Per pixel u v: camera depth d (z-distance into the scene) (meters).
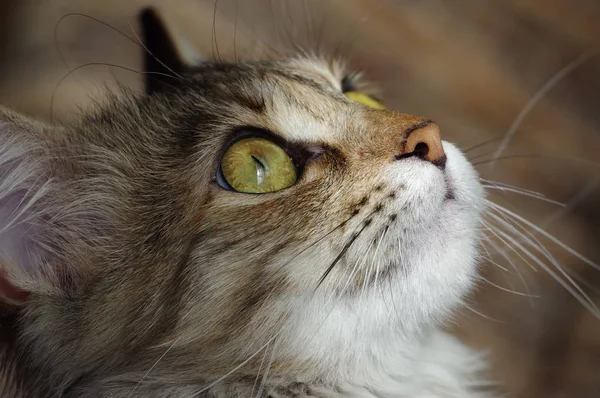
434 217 0.40
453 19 0.62
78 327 0.40
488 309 0.54
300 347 0.39
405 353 0.42
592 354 0.54
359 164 0.39
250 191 0.39
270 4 0.59
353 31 0.59
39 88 0.57
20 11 0.61
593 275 0.55
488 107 0.59
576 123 0.59
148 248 0.40
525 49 0.62
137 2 0.58
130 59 0.57
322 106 0.41
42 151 0.41
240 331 0.39
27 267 0.40
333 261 0.39
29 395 0.40
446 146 0.41
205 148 0.40
